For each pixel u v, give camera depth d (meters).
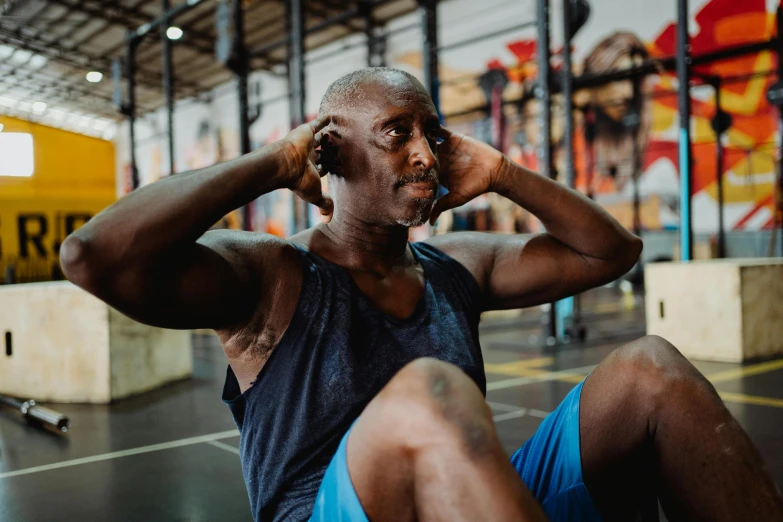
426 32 5.46
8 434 2.65
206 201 0.77
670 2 10.16
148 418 2.92
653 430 0.85
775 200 7.68
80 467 2.17
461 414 0.63
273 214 15.23
